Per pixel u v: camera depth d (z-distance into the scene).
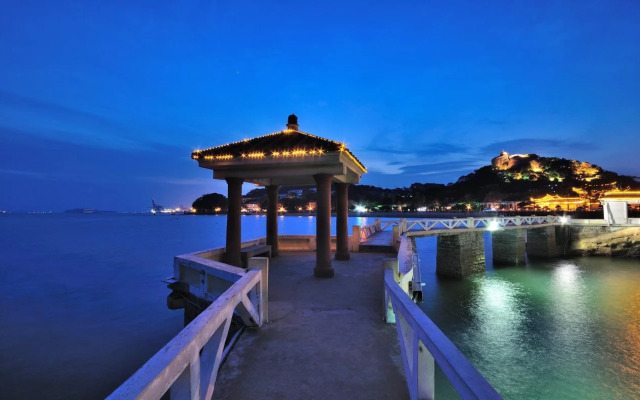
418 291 8.69
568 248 39.22
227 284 7.02
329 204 10.04
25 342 14.35
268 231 13.91
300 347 4.88
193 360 2.30
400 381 3.95
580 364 13.10
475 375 1.73
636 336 15.56
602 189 116.44
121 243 55.25
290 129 11.90
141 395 1.56
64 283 25.55
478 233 29.41
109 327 16.20
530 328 16.80
